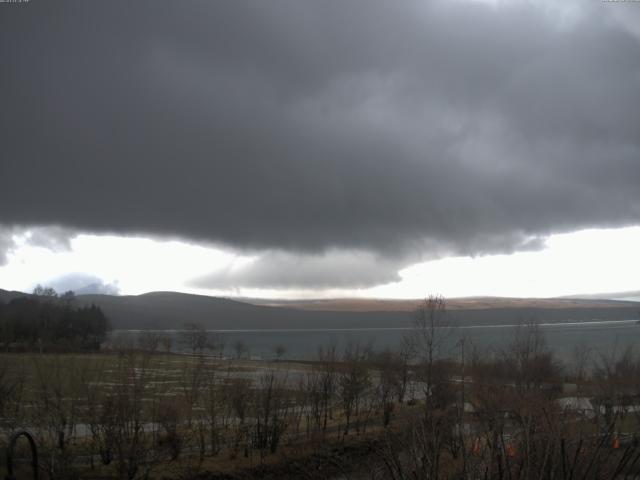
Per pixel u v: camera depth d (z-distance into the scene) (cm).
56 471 2706
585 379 6047
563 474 1496
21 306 12100
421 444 1688
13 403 3372
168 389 4566
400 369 5544
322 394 4512
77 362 4481
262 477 3238
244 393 3981
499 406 2345
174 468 3142
